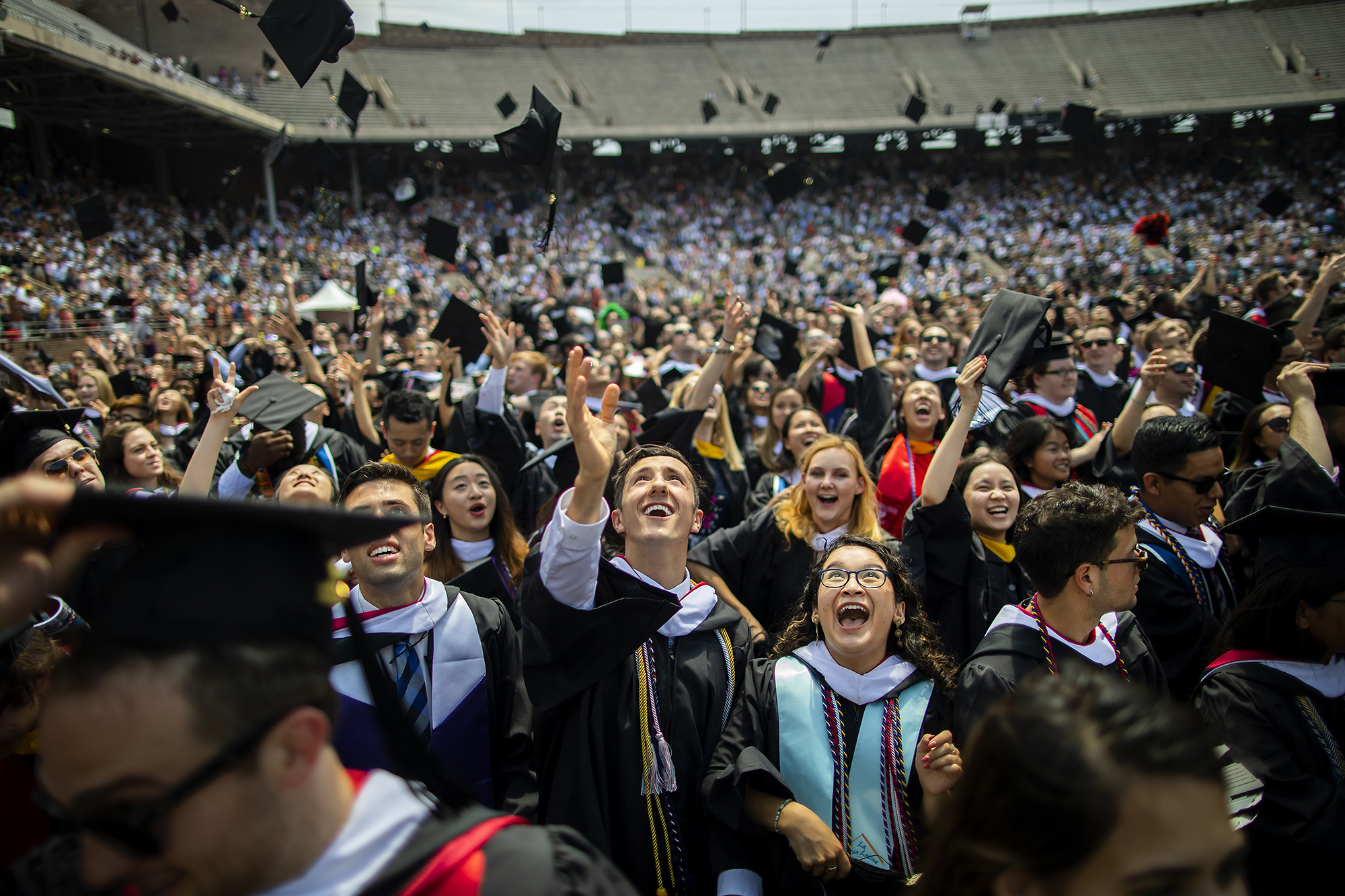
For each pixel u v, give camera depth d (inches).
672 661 106.2
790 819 92.3
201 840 40.2
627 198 1827.0
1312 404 149.0
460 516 148.1
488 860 47.5
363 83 1745.8
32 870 54.5
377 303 353.4
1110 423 230.2
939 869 48.3
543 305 676.1
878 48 2046.0
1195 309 385.1
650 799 98.7
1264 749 93.5
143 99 1095.0
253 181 1549.0
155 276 1042.7
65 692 39.8
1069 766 42.0
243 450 184.4
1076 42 1995.6
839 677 104.5
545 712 100.2
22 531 40.2
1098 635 107.7
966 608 139.9
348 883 44.1
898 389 305.1
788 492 162.6
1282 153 1830.7
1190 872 40.9
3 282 832.9
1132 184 1772.9
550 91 1903.3
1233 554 159.9
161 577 41.6
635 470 111.0
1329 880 88.0
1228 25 1947.6
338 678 99.2
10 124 714.8
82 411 146.8
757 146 1876.2
